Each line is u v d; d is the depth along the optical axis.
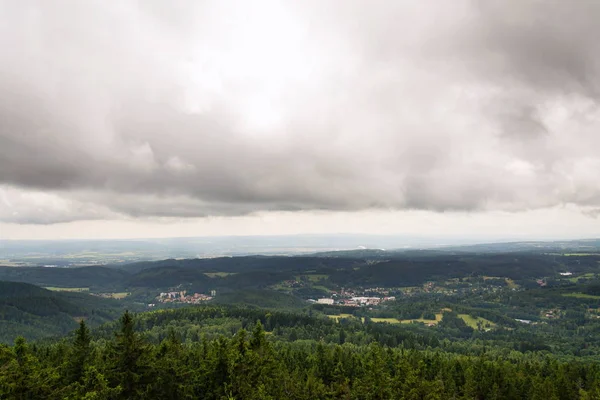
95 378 50.66
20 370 45.53
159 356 64.06
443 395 91.56
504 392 104.50
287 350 136.75
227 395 59.69
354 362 117.69
